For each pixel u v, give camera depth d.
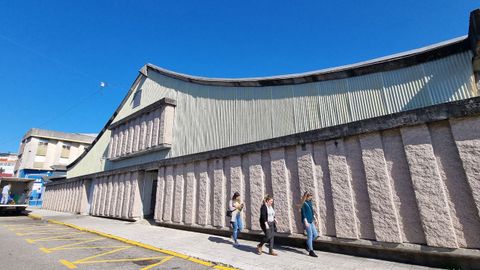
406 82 8.32
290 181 8.15
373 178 6.45
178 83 16.80
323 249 7.23
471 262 5.11
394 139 6.39
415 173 5.88
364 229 6.43
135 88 21.80
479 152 5.20
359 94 9.11
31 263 6.38
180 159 12.72
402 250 5.79
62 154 44.28
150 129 17.39
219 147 12.73
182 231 11.40
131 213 15.52
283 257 6.63
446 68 7.73
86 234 11.34
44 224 15.42
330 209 7.10
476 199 5.07
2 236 10.66
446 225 5.34
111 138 22.00
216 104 13.65
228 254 7.03
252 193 9.07
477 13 6.39
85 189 22.38
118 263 6.39
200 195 11.19
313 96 10.10
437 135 5.82
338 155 7.18
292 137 8.26
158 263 6.38
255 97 11.88
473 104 5.34
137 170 16.06
